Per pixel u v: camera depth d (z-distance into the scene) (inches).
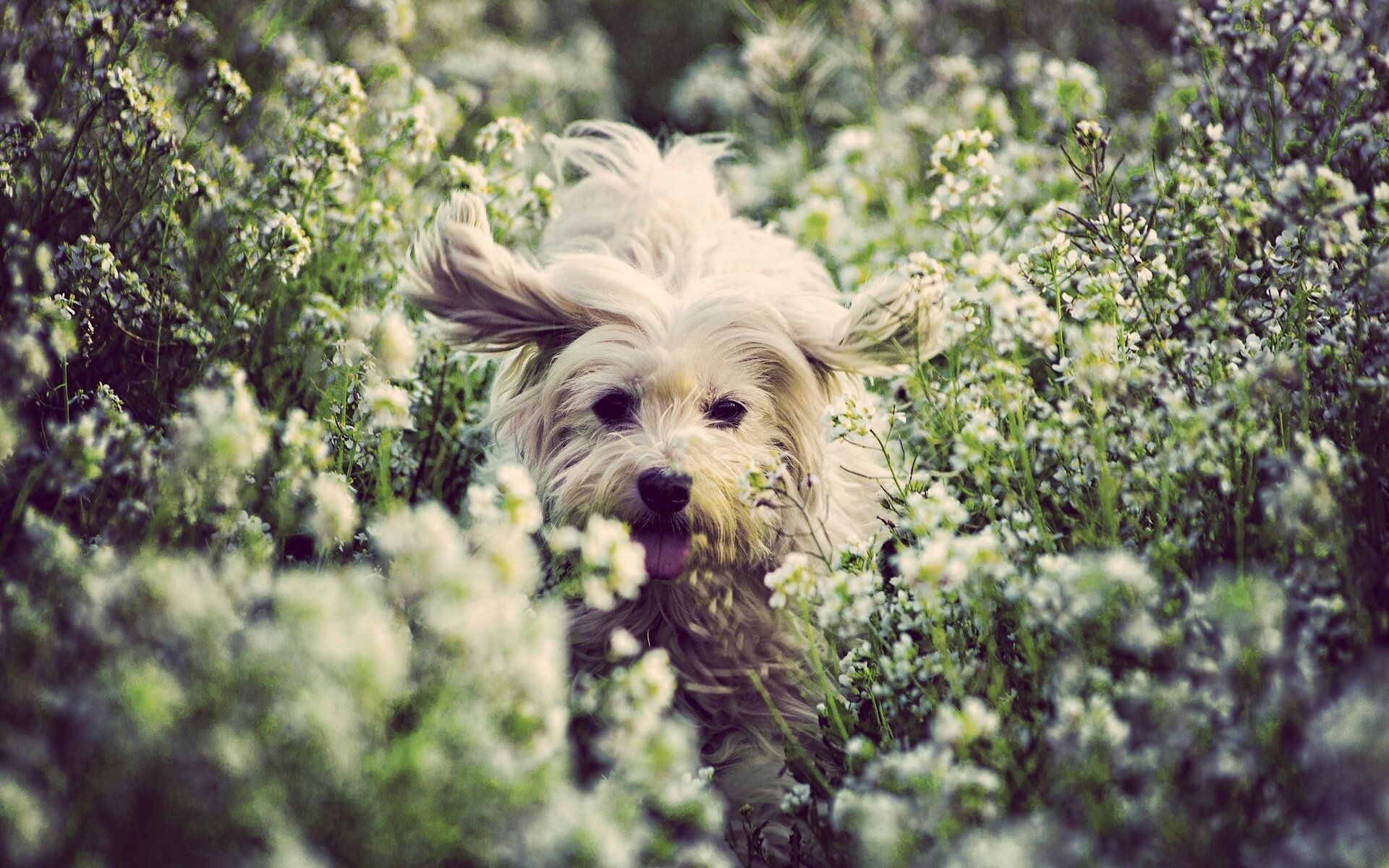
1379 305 101.3
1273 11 121.9
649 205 157.9
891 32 219.3
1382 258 95.3
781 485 122.1
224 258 129.1
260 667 64.8
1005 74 225.9
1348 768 64.7
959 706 88.2
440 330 129.6
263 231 123.0
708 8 292.2
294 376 127.6
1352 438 95.4
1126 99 209.9
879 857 69.1
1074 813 75.6
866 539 110.1
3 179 119.9
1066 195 159.3
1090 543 93.8
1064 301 109.7
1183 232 115.0
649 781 72.7
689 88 239.0
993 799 76.4
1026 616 83.7
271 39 172.4
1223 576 86.2
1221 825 71.5
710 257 149.5
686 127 257.0
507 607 70.5
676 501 118.0
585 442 127.7
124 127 127.0
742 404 128.3
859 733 96.2
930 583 78.7
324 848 67.1
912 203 179.8
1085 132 117.2
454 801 67.9
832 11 217.0
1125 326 106.9
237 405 79.1
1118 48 225.0
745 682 126.0
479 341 131.1
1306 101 123.9
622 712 72.4
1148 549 87.1
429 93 166.4
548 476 130.6
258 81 175.0
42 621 74.4
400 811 66.4
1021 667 89.4
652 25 292.5
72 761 65.8
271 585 76.0
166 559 74.0
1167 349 102.0
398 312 130.6
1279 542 86.7
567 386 129.4
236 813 62.7
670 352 125.0
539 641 70.5
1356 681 72.4
